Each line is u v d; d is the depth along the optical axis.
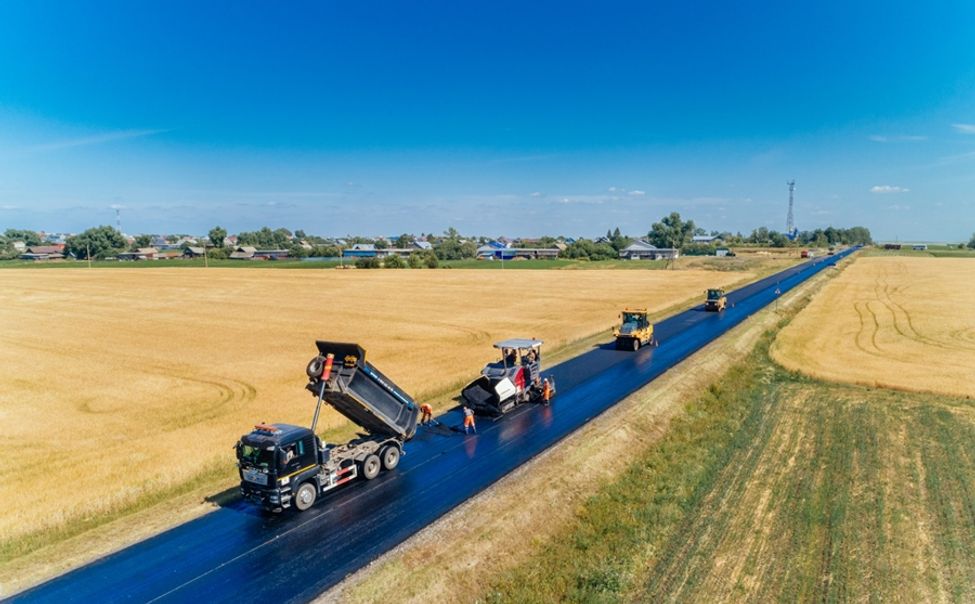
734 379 32.97
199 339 47.94
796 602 12.75
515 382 26.50
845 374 33.28
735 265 140.50
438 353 40.38
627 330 39.78
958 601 12.79
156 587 13.23
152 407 28.36
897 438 22.88
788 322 53.75
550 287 89.50
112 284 98.31
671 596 12.98
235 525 16.20
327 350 19.73
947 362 36.47
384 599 12.56
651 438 23.28
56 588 13.24
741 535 15.55
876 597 12.91
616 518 16.70
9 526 15.52
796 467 20.08
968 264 137.12
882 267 128.50
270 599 12.73
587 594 13.06
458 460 20.73
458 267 145.62
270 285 95.94
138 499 17.75
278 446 16.20
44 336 49.78
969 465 20.12
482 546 14.70
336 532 15.68
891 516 16.52
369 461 19.22
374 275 116.12
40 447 22.66
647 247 187.75
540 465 19.39
